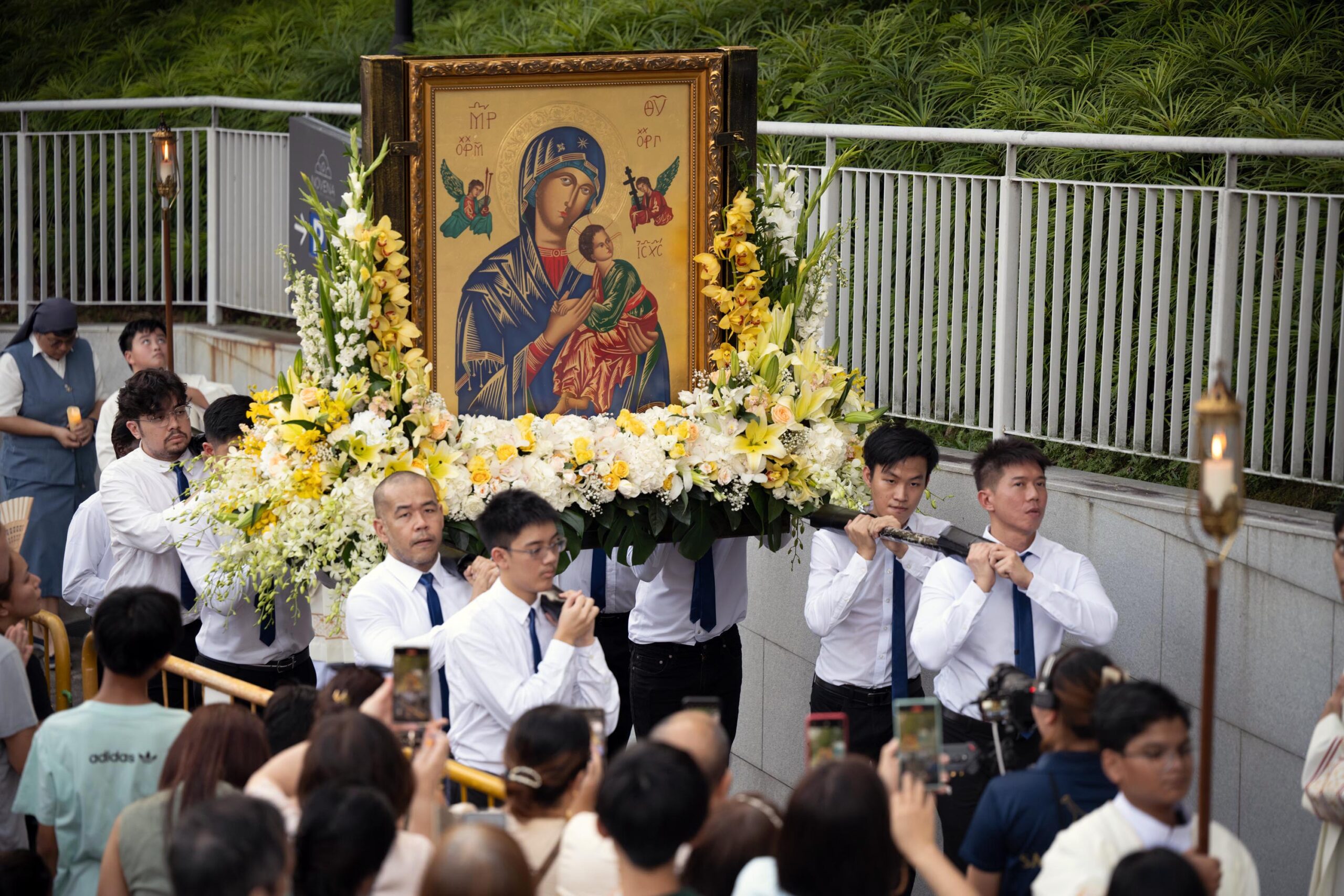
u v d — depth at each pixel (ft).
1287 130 37.27
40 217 60.08
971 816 26.25
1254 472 31.58
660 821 16.21
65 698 29.86
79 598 34.37
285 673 32.12
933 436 38.73
